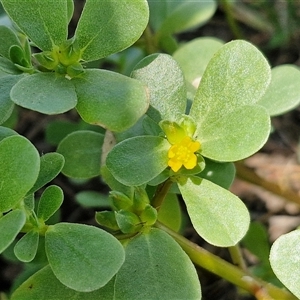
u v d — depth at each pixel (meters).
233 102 0.15
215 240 0.15
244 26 0.33
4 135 0.15
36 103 0.14
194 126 0.15
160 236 0.15
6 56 0.16
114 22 0.15
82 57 0.15
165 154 0.15
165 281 0.15
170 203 0.18
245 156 0.15
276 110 0.17
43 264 0.19
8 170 0.13
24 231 0.14
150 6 0.24
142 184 0.15
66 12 0.15
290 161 0.29
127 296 0.14
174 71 0.16
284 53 0.32
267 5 0.32
